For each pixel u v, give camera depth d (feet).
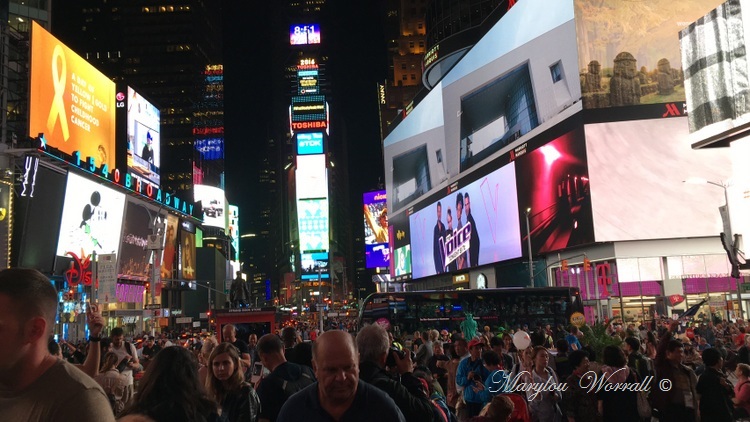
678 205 200.34
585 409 33.01
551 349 56.80
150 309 187.42
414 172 373.40
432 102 346.54
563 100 219.20
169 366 16.69
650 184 202.08
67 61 243.40
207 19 640.17
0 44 220.43
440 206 331.16
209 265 450.71
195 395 16.74
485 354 38.75
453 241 312.50
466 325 91.40
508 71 258.57
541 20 233.76
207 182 616.39
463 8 338.13
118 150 323.78
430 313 123.85
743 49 89.81
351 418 15.85
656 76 208.13
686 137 203.72
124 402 36.24
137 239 296.71
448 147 322.14
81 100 255.70
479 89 285.84
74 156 234.79
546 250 227.61
